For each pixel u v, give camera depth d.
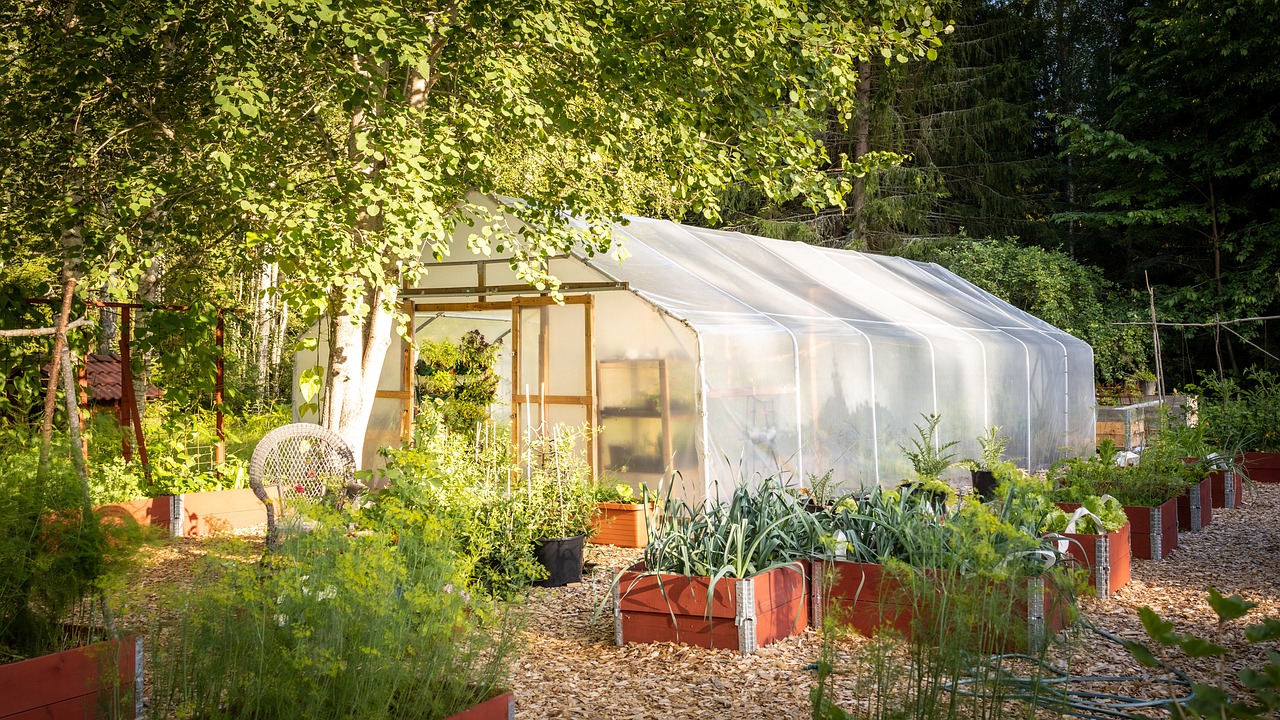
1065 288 21.95
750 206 26.59
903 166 26.11
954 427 13.91
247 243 8.20
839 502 6.80
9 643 4.05
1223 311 22.17
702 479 9.63
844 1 9.30
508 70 8.20
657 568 5.93
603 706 4.86
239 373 20.55
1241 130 21.84
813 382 11.30
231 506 10.15
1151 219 23.03
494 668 4.05
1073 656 5.41
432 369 11.55
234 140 8.10
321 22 7.88
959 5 25.86
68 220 9.68
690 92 9.12
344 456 8.48
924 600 4.41
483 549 6.66
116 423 5.77
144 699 4.44
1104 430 17.75
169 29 9.13
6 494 3.98
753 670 5.35
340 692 3.50
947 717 3.63
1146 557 8.33
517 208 9.23
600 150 9.12
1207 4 21.14
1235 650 5.64
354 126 9.21
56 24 8.86
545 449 8.92
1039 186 28.56
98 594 4.24
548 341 10.99
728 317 10.56
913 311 14.72
